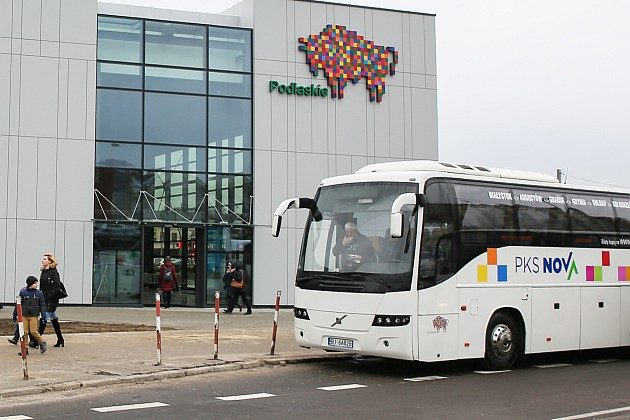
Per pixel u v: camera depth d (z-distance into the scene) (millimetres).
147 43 34344
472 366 16703
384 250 14781
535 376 15422
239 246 35219
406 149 38062
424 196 14773
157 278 34000
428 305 14664
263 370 15625
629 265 18719
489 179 16266
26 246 31875
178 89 34594
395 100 38000
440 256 15000
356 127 37250
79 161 32781
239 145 35438
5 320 24344
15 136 32062
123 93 33750
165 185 34000
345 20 37344
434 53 38844
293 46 36438
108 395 12617
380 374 15391
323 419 10727
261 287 35312
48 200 32281
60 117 32656
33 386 12898
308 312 15406
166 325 24188
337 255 15266
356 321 14734
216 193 34812
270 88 35844
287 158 36000
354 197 15430
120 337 20062
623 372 16266
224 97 35344
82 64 33062
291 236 35844
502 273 16078
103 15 33781
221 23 35719
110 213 33125
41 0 32719
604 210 18391
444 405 11961
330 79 36844
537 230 16859
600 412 11414
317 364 16641
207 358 16297
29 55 32469
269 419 10688
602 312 18000
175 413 11086
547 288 16906
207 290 34750
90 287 32562
